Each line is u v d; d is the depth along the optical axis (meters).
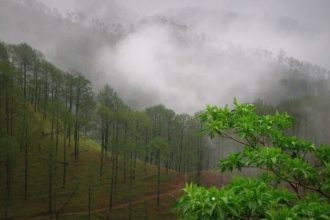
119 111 65.88
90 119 68.62
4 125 58.88
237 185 5.57
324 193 6.08
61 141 75.38
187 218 4.95
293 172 5.89
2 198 54.06
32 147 64.38
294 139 6.90
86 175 66.31
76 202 58.41
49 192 55.12
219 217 4.56
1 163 59.00
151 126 73.31
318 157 6.68
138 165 78.12
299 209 5.01
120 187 65.81
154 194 66.62
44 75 77.06
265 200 5.03
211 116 7.16
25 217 51.50
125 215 57.72
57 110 64.88
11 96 58.28
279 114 7.26
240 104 7.41
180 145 78.69
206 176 79.69
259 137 6.98
